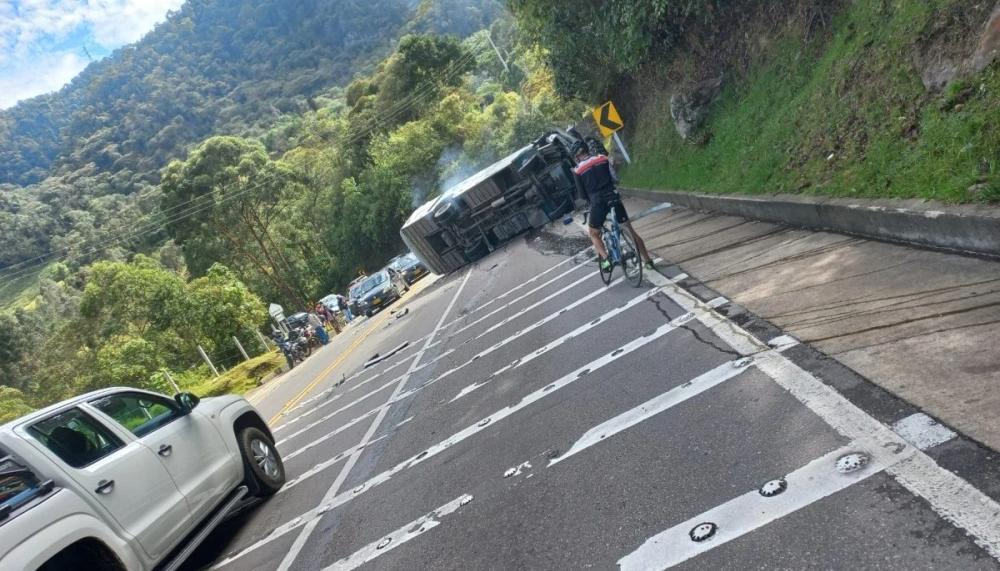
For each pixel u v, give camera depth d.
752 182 10.18
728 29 13.24
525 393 6.80
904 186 6.25
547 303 10.50
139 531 5.38
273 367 30.17
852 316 5.00
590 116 23.45
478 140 49.84
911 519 2.87
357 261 59.66
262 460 7.63
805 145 9.01
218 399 7.52
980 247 5.06
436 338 12.95
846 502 3.13
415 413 8.30
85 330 40.50
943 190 5.65
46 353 41.53
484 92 65.50
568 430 5.38
